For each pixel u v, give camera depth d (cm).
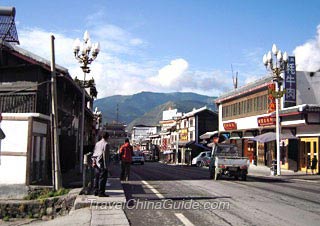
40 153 1864
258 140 3331
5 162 1698
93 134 4612
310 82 3738
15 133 1712
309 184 2192
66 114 2512
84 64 2242
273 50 2923
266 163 4116
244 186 1928
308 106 3022
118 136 9969
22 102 1762
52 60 1620
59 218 1234
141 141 12369
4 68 1892
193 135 7012
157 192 1602
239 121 4747
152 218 1045
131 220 1018
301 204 1312
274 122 3562
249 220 1016
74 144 2952
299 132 3422
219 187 1844
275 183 2188
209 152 5259
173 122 9188
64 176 2277
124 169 2142
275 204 1298
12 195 1659
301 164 3384
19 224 1284
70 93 2695
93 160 1341
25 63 1897
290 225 960
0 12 1175
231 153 2567
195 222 991
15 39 2003
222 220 1016
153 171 3416
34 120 1752
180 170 3700
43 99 1898
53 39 1608
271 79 3806
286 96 3634
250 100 4453
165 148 9175
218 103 5491
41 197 1528
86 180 1432
